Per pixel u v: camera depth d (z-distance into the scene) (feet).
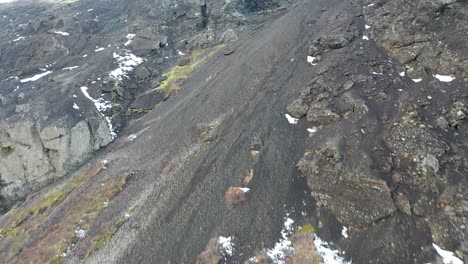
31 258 65.26
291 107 77.41
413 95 67.62
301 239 50.98
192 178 69.05
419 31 81.82
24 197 98.43
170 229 59.31
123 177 81.15
